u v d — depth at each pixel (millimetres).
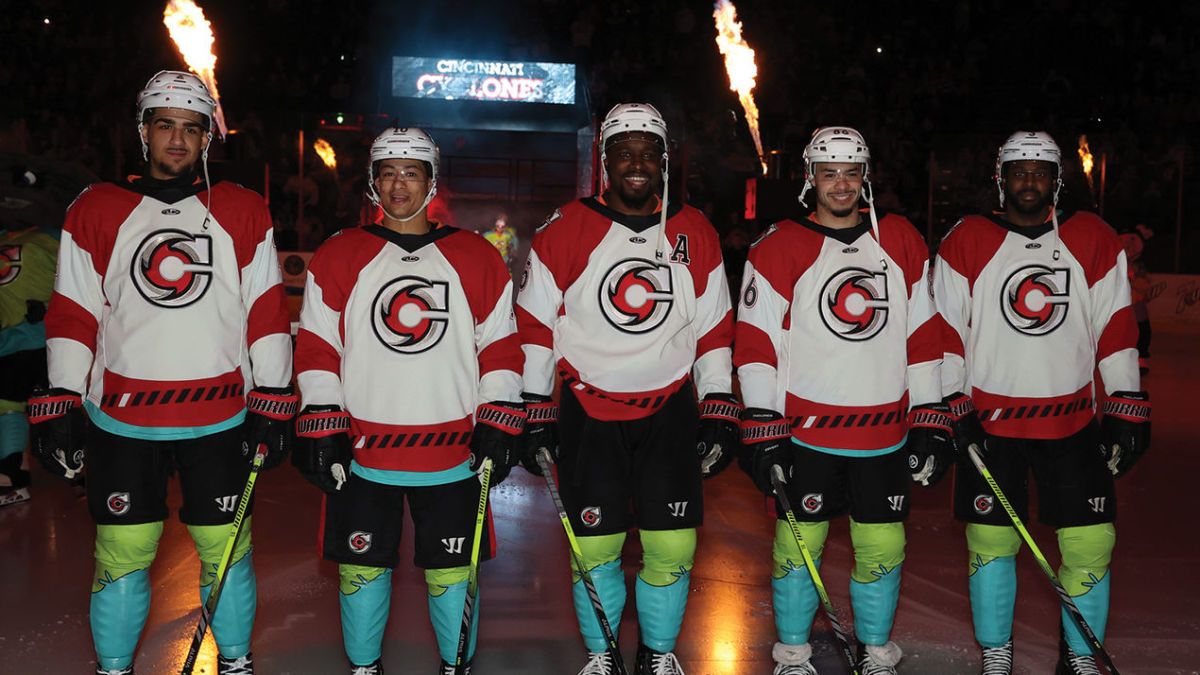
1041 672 4043
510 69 20422
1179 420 9617
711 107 21109
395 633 4359
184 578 4895
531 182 20562
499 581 4996
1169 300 17703
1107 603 3926
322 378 3613
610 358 3811
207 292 3625
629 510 3863
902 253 3895
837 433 3846
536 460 3811
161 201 3625
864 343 3848
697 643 4250
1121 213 17969
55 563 5172
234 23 21328
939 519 6199
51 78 20141
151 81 3680
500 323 3740
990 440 3973
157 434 3580
